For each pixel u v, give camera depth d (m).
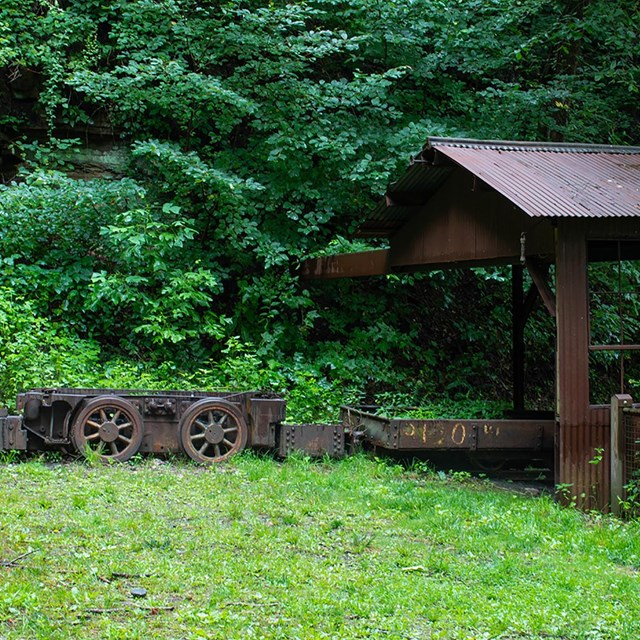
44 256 12.93
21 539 6.08
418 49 15.12
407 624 5.09
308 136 13.80
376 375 13.59
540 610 5.37
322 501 7.80
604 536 7.24
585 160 10.08
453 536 6.96
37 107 14.30
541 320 16.16
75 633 4.62
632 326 16.03
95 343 12.69
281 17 13.78
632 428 8.33
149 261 12.79
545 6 16.27
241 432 9.45
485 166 9.19
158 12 14.10
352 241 14.41
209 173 12.84
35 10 14.56
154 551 6.08
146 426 9.24
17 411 9.26
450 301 15.33
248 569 5.80
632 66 15.53
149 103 14.06
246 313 13.63
